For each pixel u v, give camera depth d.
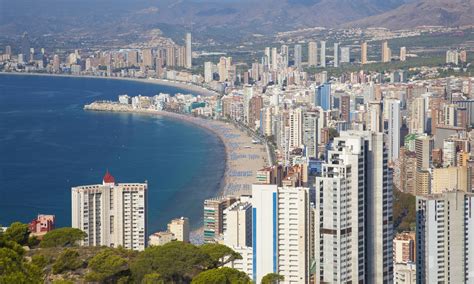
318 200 198.50
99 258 173.38
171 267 173.75
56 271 172.88
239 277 169.50
